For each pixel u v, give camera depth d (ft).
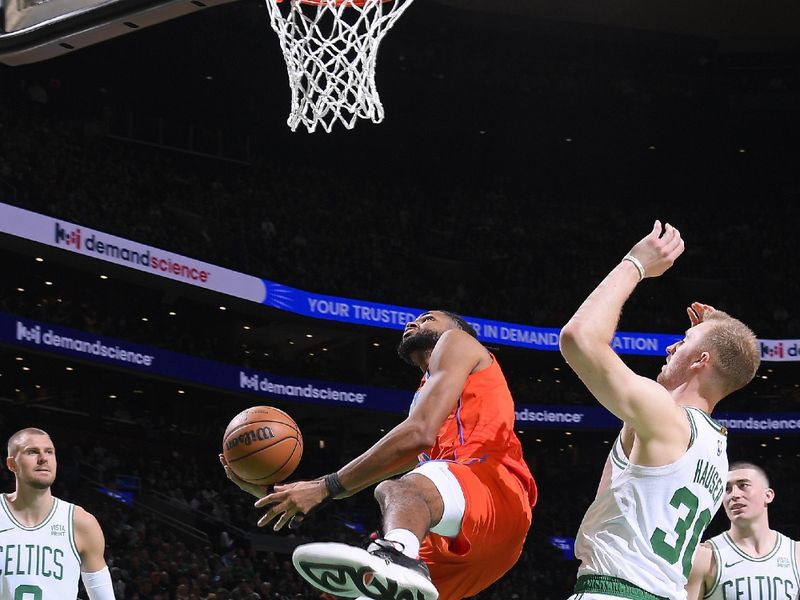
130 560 52.42
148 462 70.33
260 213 85.20
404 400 81.92
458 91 91.40
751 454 92.32
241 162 88.22
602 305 8.73
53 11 15.75
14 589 14.87
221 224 81.76
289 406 81.82
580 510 84.84
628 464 8.80
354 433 89.56
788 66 94.79
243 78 85.05
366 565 8.05
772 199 100.58
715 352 9.27
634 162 98.37
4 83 77.46
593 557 8.77
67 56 77.71
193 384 71.00
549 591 74.23
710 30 93.50
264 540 67.72
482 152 96.84
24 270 69.36
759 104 94.48
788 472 88.53
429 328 11.10
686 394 9.37
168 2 14.67
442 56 90.07
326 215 89.04
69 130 78.64
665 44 94.07
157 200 80.18
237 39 82.28
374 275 85.92
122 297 74.84
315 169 93.04
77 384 74.38
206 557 60.70
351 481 9.44
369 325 79.97
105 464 66.18
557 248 95.86
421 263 91.25
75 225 62.44
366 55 17.57
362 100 17.43
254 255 80.38
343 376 82.79
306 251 84.48
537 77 92.02
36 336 61.82
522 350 85.76
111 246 64.28
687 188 101.04
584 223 99.14
